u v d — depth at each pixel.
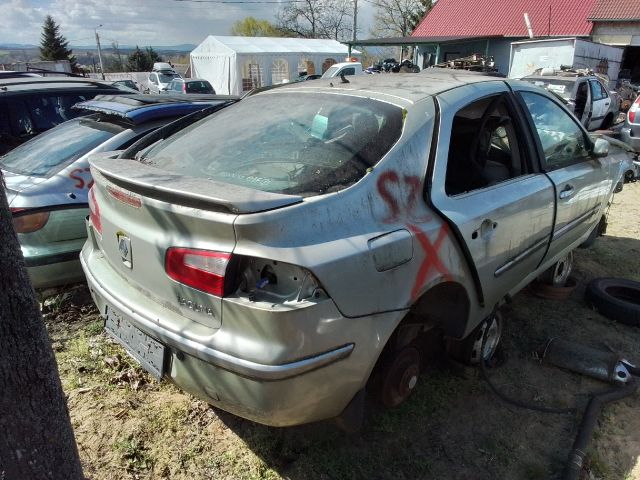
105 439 2.54
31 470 1.46
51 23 57.34
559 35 24.36
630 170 7.72
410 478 2.38
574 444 2.51
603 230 5.02
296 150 2.40
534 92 3.38
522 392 3.00
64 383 2.94
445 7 30.11
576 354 3.18
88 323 3.60
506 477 2.41
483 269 2.62
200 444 2.53
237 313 1.85
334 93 2.79
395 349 2.57
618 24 22.75
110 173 2.26
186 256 1.96
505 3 27.31
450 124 2.55
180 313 2.07
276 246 1.83
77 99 5.98
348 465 2.43
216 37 26.02
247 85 25.42
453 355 3.12
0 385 1.34
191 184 2.04
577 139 3.75
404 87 2.76
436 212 2.35
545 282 4.11
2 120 5.42
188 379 2.07
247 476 2.35
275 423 1.99
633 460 2.53
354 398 2.16
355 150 2.29
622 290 4.25
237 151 2.53
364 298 2.00
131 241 2.23
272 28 59.03
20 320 1.36
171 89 24.72
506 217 2.74
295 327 1.82
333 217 1.99
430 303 2.55
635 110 8.61
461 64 6.10
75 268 3.63
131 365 3.12
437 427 2.70
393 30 44.41
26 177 3.69
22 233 3.42
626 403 2.93
